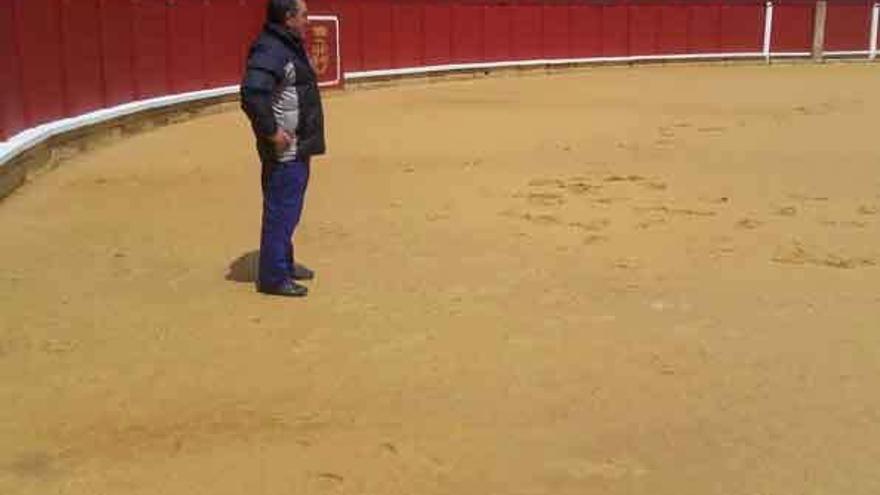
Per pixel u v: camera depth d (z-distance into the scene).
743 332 6.01
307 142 6.48
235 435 4.50
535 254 7.88
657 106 20.86
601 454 4.32
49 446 4.37
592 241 8.36
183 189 10.75
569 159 13.16
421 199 10.19
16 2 11.57
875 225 9.18
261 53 6.18
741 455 4.33
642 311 6.40
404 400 4.90
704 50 34.62
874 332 6.04
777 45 36.00
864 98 23.22
